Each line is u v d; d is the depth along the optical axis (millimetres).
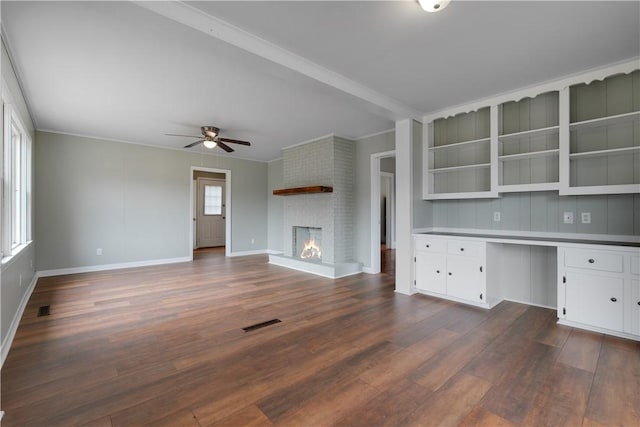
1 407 1721
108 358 2303
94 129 5062
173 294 4031
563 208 3287
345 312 3322
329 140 5426
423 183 4180
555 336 2652
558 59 2693
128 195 5945
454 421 1609
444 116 3961
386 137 5199
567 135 3004
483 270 3402
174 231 6508
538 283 3496
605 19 2131
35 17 2094
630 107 2889
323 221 5555
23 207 4039
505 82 3160
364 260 5516
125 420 1626
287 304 3611
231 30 2223
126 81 3168
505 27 2232
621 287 2586
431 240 3836
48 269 5145
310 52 2580
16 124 3391
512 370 2109
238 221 7609
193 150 6676
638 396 1809
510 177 3617
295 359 2289
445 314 3236
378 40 2406
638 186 2654
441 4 1892
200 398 1817
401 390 1889
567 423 1588
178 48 2523
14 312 2914
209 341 2600
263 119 4492
